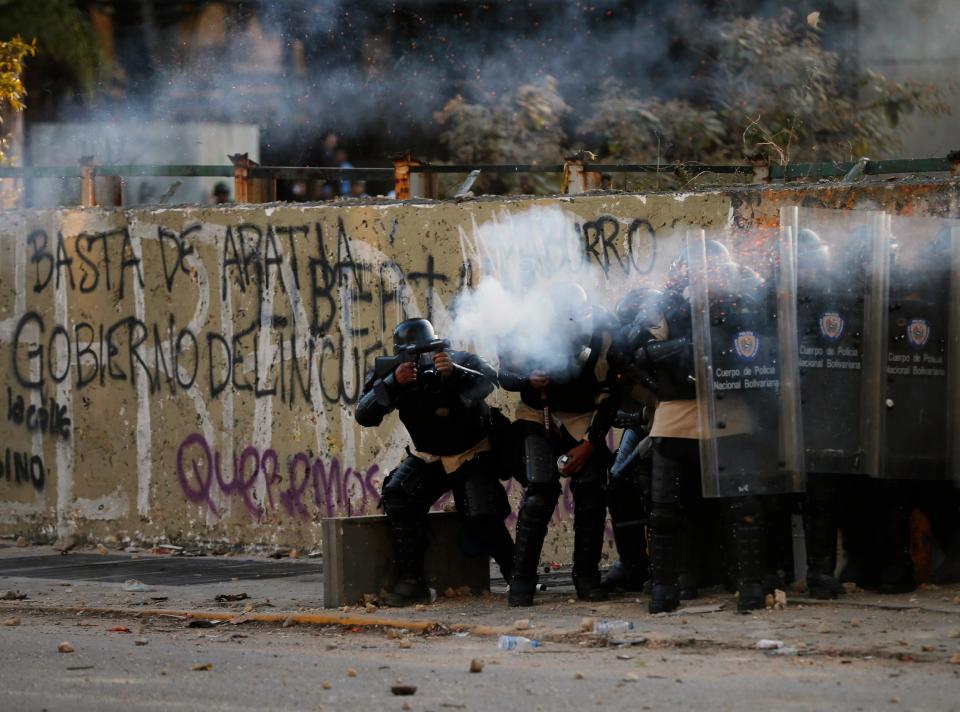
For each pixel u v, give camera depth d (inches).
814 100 1768.0
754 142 1724.9
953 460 794.8
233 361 1149.7
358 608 812.6
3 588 955.3
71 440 1210.0
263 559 1099.3
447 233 1073.5
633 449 839.7
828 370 764.6
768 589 780.0
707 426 738.8
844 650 634.2
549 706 547.5
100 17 1941.4
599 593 826.8
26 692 597.3
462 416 821.9
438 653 679.1
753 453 743.7
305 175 1188.5
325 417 1113.4
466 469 832.9
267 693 585.9
